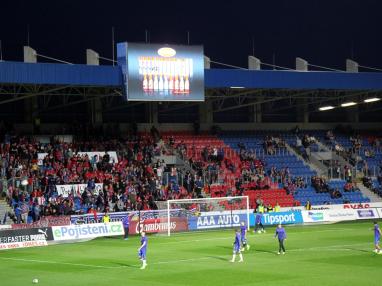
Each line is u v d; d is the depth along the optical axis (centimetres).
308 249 4644
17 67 6097
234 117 8981
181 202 6438
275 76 7081
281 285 3139
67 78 6306
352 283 3147
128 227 5722
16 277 3591
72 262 4184
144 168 7238
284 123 9125
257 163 7981
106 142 7550
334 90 7962
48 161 6831
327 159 8475
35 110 7812
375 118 9681
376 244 4366
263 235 5784
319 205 7319
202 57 6738
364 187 8056
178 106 8212
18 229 5238
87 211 6275
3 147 6869
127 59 6438
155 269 3772
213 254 4466
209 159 7794
